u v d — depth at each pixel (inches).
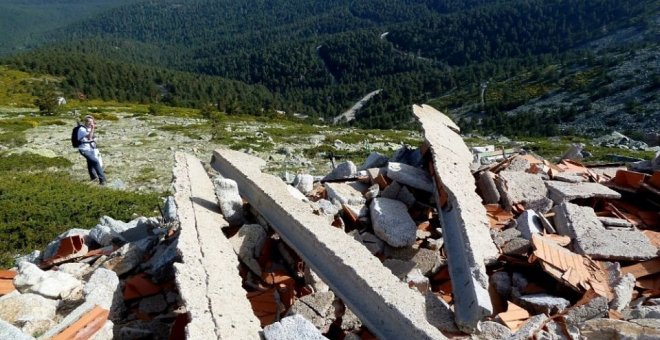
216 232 238.8
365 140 1192.2
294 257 253.4
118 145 1015.0
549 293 233.1
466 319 190.4
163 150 958.4
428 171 322.7
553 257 239.0
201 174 308.2
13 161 778.2
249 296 228.4
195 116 1989.4
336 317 210.2
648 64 3380.9
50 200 520.7
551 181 335.6
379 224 267.3
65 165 802.2
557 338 193.0
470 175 294.8
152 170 774.5
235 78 6894.7
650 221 308.0
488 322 200.1
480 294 191.3
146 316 228.8
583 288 224.5
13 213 476.7
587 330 198.5
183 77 4628.4
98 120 1587.1
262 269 251.4
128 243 286.8
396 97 4704.7
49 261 277.4
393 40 7121.1
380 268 196.7
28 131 1239.5
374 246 269.0
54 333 177.6
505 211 301.0
